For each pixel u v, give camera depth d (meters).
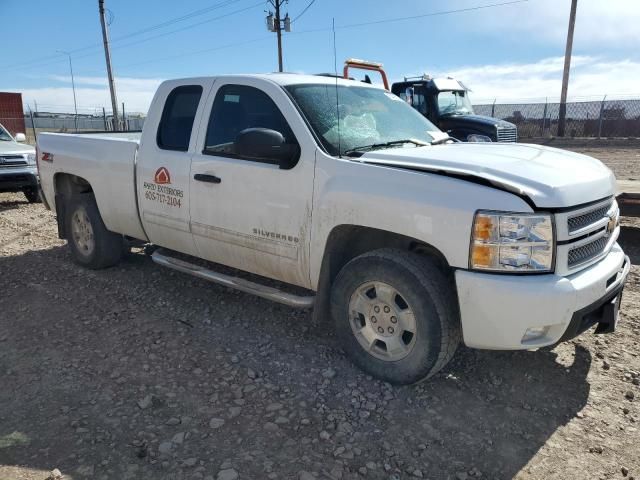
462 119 13.14
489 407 3.28
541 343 3.02
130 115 34.69
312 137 3.68
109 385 3.51
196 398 3.35
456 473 2.71
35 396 3.39
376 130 4.12
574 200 3.04
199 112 4.40
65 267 5.98
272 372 3.67
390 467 2.74
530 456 2.84
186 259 5.64
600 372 3.66
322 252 3.61
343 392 3.41
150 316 4.61
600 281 3.13
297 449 2.87
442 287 3.20
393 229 3.24
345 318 3.62
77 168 5.54
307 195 3.63
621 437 2.98
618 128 25.95
